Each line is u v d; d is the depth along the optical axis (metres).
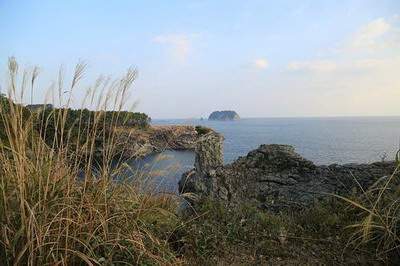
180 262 4.15
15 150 3.61
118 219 3.95
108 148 4.06
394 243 4.43
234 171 7.89
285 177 7.72
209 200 5.92
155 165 4.74
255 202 6.93
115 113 4.16
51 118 4.00
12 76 3.63
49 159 3.78
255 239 4.86
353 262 4.37
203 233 4.77
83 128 4.06
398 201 4.75
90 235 3.50
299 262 4.39
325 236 4.97
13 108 3.62
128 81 4.17
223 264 4.32
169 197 5.43
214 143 8.21
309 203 6.40
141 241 3.90
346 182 7.05
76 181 3.94
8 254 3.22
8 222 3.32
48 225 3.40
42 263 3.25
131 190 4.37
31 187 3.54
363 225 4.57
